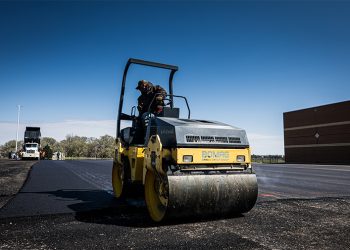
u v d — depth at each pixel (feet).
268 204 20.16
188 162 14.25
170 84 21.30
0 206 19.17
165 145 15.06
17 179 36.06
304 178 41.47
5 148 407.64
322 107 123.24
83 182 33.88
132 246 11.32
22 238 12.40
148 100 20.03
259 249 11.00
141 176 17.78
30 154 114.11
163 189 14.52
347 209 18.58
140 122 19.74
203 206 14.35
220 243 11.65
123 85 20.97
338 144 116.06
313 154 126.21
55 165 69.00
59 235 12.80
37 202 20.71
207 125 15.56
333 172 54.60
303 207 19.17
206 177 14.43
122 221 15.26
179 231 13.33
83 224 14.67
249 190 15.35
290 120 138.31
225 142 15.34
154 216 15.08
